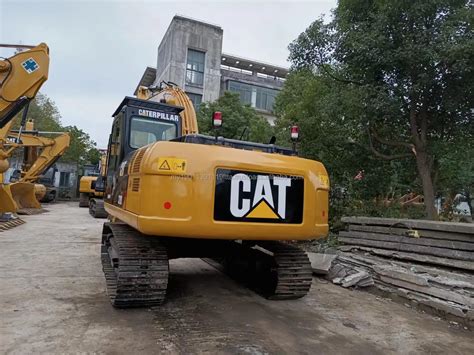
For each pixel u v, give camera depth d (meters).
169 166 3.67
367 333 3.89
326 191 4.46
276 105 13.57
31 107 29.53
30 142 17.28
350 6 7.59
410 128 8.19
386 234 6.43
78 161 32.56
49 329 3.58
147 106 5.87
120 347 3.25
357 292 5.54
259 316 4.23
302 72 9.16
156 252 4.13
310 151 9.41
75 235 10.11
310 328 3.94
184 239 5.02
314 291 5.46
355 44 6.93
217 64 29.00
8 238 9.30
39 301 4.42
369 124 7.69
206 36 28.59
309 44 8.17
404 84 7.04
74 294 4.74
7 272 5.83
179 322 3.91
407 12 6.62
